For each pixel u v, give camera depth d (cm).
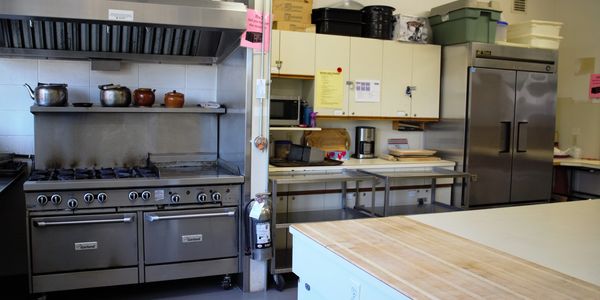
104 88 339
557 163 506
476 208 456
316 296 169
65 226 298
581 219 216
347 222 195
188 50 381
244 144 336
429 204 460
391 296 124
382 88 436
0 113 349
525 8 562
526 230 193
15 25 326
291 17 401
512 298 118
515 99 465
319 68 408
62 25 335
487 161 455
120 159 375
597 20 532
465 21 440
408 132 493
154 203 317
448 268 139
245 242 341
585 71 545
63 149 358
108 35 351
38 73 355
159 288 355
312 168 388
